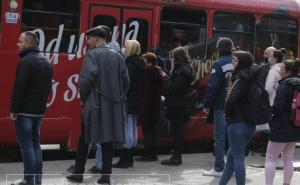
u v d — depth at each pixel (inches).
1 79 442.0
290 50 617.3
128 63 439.8
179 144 467.8
